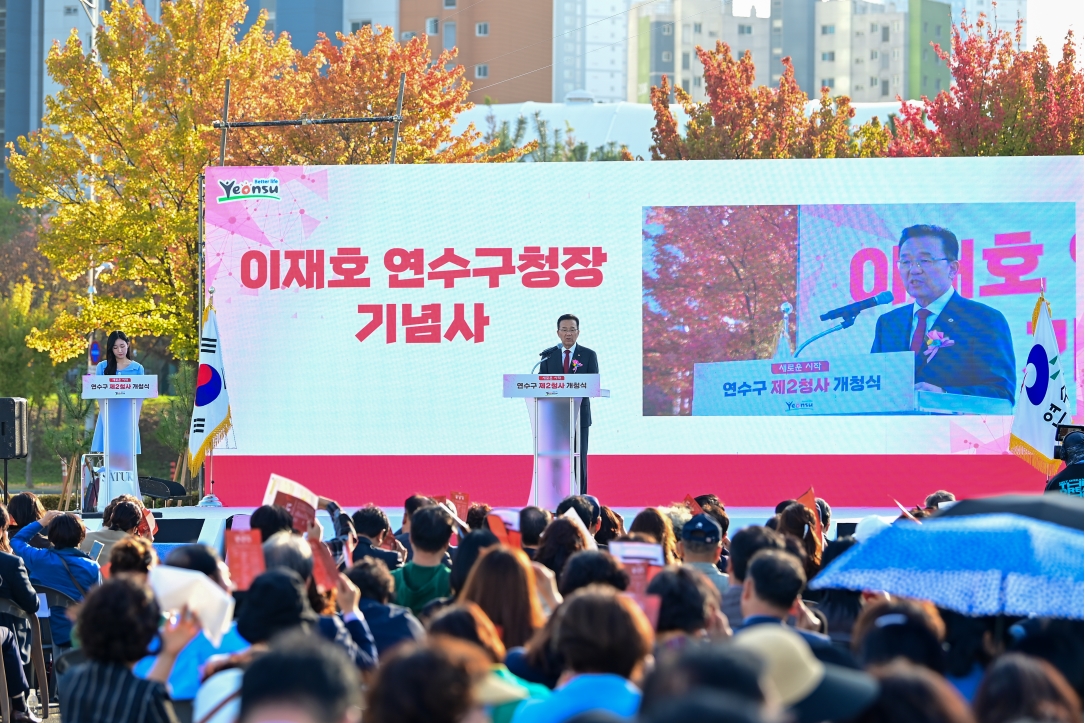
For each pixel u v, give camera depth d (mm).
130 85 25062
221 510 18375
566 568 5477
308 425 19203
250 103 25578
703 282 19188
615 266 19188
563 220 19203
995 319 19047
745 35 98750
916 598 4781
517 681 4332
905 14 98438
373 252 19234
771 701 2496
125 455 16781
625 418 19156
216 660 4523
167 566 4957
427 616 5969
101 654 4426
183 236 23797
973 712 3535
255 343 19203
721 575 6766
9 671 7773
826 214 19172
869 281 19172
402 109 26031
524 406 19125
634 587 5625
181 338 24703
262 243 19219
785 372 19172
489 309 19203
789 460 19156
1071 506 4832
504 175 19203
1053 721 3322
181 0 25141
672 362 19188
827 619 6465
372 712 2973
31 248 45938
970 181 19062
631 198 19188
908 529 4949
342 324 19281
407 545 8961
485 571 5180
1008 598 4535
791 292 19188
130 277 24719
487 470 19141
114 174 25453
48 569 8961
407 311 19219
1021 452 16688
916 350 19109
